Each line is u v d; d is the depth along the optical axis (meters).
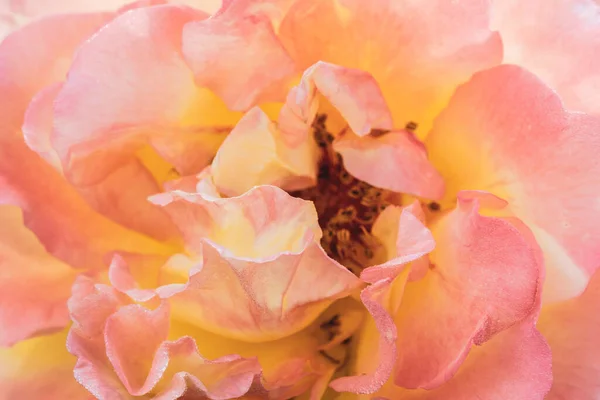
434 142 0.17
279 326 0.16
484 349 0.16
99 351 0.16
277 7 0.16
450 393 0.16
